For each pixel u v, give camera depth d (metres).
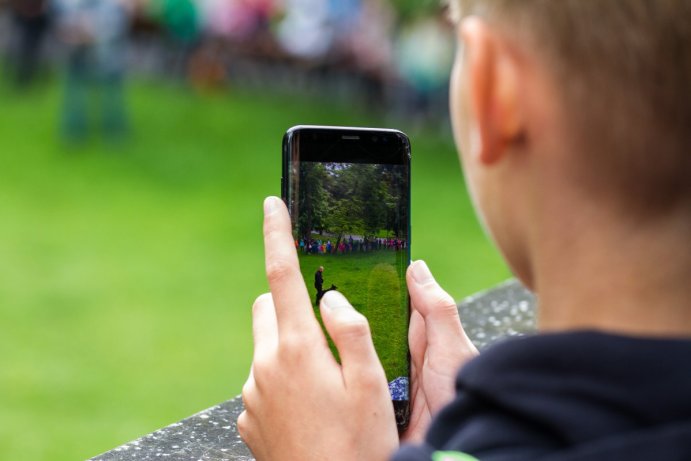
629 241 0.65
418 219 9.04
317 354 0.96
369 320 1.16
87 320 6.18
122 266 7.41
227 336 5.93
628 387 0.60
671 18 0.61
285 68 15.75
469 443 0.63
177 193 9.94
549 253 0.68
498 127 0.67
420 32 12.98
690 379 0.59
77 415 4.76
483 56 0.66
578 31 0.63
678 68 0.61
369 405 0.94
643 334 0.63
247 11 15.42
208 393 5.04
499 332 2.08
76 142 11.74
